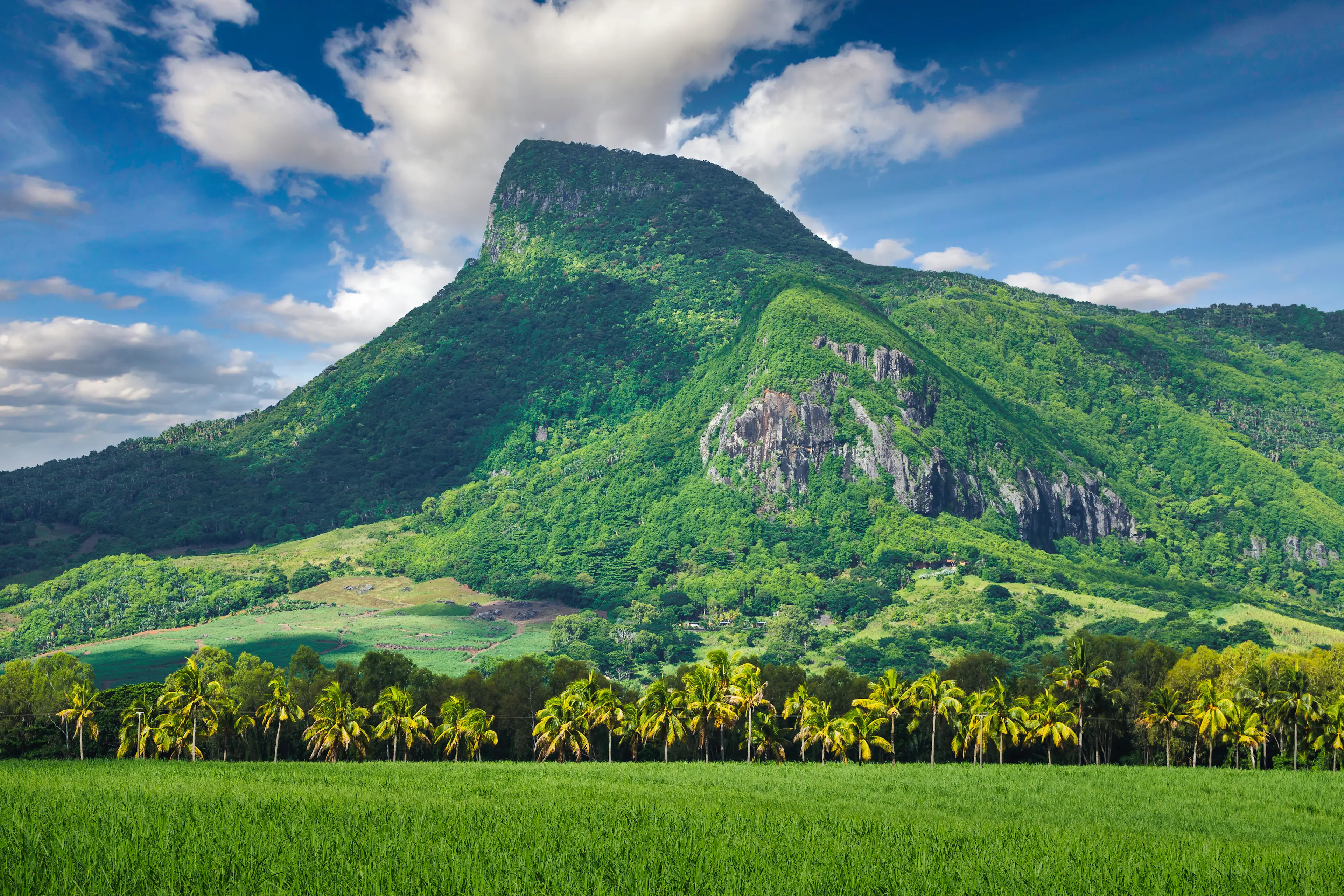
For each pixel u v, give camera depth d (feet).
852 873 114.93
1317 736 344.49
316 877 99.14
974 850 135.74
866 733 360.48
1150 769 325.01
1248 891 115.14
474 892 95.50
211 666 435.12
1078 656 372.38
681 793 216.95
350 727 352.90
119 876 95.55
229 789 192.03
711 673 348.18
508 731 397.19
